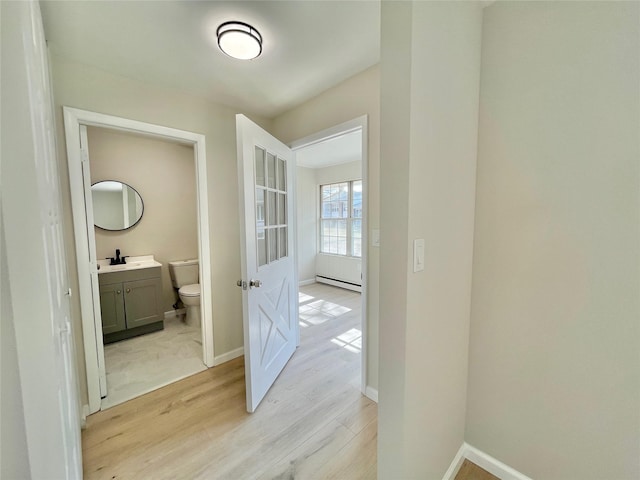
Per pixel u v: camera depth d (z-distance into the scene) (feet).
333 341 9.29
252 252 5.89
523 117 3.78
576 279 3.48
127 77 6.07
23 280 1.63
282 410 5.85
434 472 3.85
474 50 3.96
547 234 3.67
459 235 3.95
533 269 3.82
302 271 17.42
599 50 3.17
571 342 3.56
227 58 5.42
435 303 3.50
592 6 3.19
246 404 6.04
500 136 4.00
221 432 5.22
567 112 3.43
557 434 3.75
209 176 7.44
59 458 1.95
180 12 4.16
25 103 1.74
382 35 2.95
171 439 5.06
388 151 2.97
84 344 5.68
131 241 10.66
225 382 6.93
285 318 7.84
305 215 17.46
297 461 4.58
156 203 11.15
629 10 2.97
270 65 5.71
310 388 6.64
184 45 4.99
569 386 3.61
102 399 6.22
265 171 6.64
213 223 7.60
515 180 3.90
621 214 3.13
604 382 3.34
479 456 4.51
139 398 6.28
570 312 3.54
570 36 3.36
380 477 3.34
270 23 4.43
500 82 3.97
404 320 2.95
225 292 7.93
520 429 4.07
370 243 6.13
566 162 3.47
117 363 7.86
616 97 3.09
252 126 5.95
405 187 2.84
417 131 2.88
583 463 3.56
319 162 16.08
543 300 3.75
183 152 11.73
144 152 10.79
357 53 5.31
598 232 3.29
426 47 2.94
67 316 3.98
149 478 4.29
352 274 16.08
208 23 4.42
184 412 5.80
